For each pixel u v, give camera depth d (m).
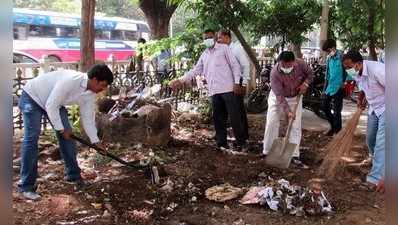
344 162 6.02
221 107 6.81
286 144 6.06
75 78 4.46
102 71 4.47
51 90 4.49
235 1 8.95
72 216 4.22
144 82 9.08
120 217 4.29
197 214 4.45
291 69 5.96
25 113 4.45
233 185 5.32
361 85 5.24
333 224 4.28
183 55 8.60
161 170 5.45
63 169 5.50
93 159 5.90
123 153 6.25
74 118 6.90
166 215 4.41
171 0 9.38
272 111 6.30
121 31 24.58
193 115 8.77
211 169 5.85
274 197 4.68
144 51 8.98
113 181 5.14
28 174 4.53
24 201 4.43
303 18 12.07
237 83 6.62
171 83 7.05
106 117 6.72
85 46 7.78
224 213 4.48
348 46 13.16
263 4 11.31
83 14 7.70
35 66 8.34
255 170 5.84
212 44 6.68
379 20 8.71
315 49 21.89
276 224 4.25
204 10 8.80
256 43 12.59
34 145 4.51
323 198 4.75
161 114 6.73
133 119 6.67
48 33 20.67
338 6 9.88
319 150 7.04
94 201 4.60
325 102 7.88
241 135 6.90
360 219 4.37
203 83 8.83
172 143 6.97
